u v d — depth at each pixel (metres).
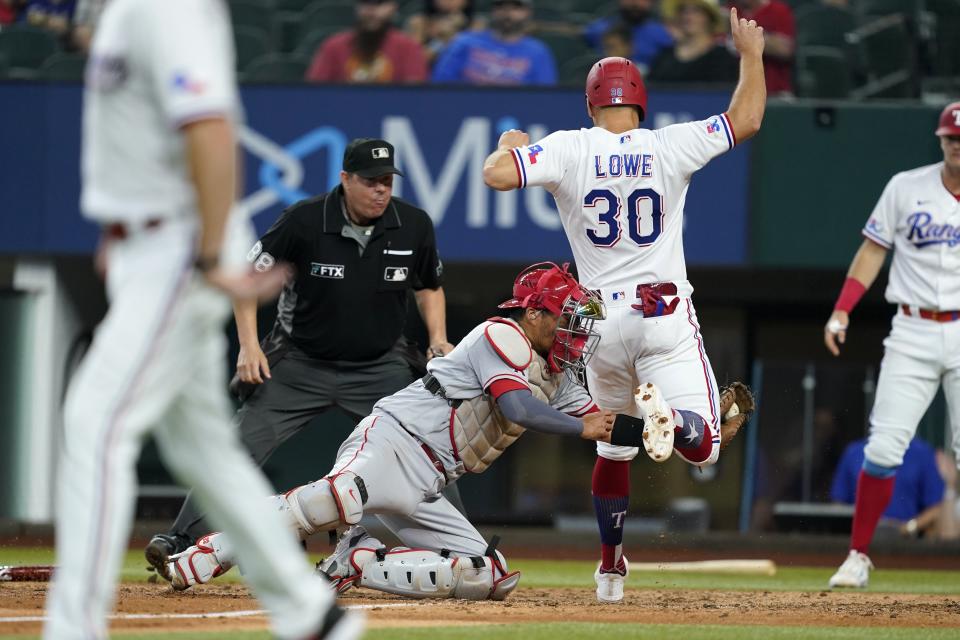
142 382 9.93
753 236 36.19
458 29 41.22
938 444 37.34
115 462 9.86
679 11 38.81
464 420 18.12
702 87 35.41
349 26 42.69
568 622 16.23
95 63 10.06
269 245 21.12
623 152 18.42
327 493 17.80
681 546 37.00
